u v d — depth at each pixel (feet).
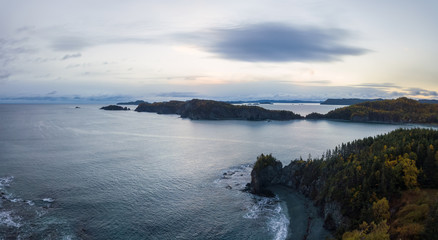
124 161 547.90
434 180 276.82
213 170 491.31
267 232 282.15
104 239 259.19
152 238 265.13
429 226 204.13
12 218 286.66
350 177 308.19
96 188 386.52
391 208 255.70
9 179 407.85
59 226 276.00
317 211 322.14
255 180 396.98
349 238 228.63
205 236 271.69
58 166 492.54
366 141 455.22
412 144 344.69
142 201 347.56
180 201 351.67
